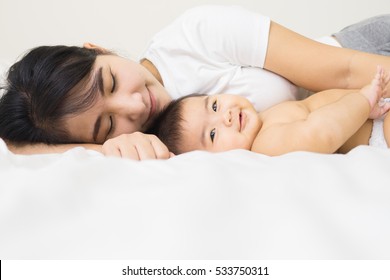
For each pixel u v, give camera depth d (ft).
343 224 1.17
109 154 2.16
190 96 3.04
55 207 1.30
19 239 1.17
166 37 3.26
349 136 2.35
